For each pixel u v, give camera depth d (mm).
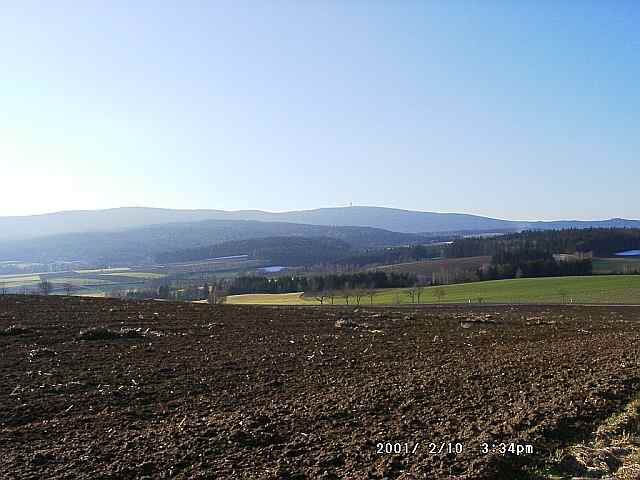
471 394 14367
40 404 14078
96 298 43094
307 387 15672
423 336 26703
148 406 13969
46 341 22656
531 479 9414
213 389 15617
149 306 38219
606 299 62469
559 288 72750
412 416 12523
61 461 10328
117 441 11320
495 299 67312
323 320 33594
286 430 11766
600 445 10727
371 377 16844
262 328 28984
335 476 9453
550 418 12047
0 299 37312
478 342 24688
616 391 14273
